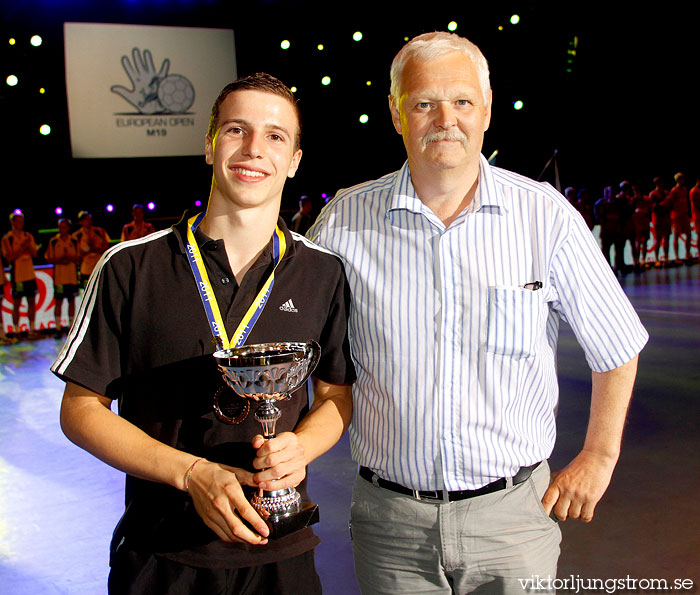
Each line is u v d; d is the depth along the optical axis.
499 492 1.76
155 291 1.54
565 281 1.76
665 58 13.83
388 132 15.58
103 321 1.53
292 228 10.55
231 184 1.52
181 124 12.49
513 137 14.02
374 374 1.78
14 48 11.84
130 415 1.55
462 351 1.73
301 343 1.57
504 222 1.75
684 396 5.05
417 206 1.74
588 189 14.83
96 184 15.05
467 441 1.73
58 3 11.52
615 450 1.77
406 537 1.80
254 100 1.53
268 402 1.49
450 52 1.69
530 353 1.73
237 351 1.50
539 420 1.83
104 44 11.87
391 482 1.81
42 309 9.59
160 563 1.52
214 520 1.39
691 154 14.88
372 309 1.77
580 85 13.70
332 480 3.93
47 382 6.55
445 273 1.74
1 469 4.26
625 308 1.76
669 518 3.21
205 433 1.53
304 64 12.99
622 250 12.34
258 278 1.59
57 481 4.04
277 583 1.55
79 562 3.08
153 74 12.20
